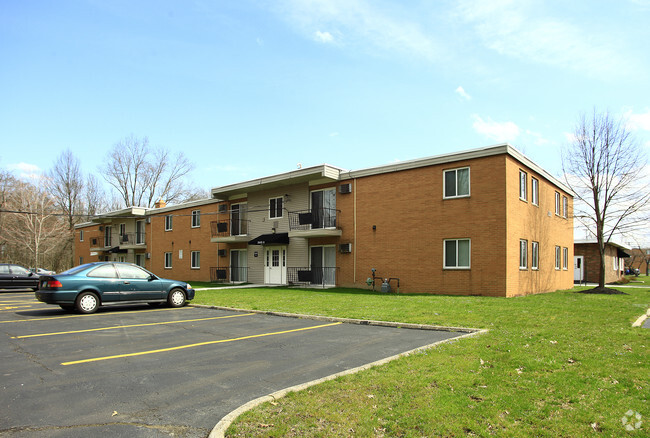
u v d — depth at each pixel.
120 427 4.27
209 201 30.17
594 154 20.30
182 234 32.59
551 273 21.42
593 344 7.32
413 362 6.29
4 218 46.53
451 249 17.58
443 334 8.95
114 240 41.53
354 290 19.75
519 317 10.47
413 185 18.84
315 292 18.92
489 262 16.48
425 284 18.14
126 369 6.38
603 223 19.88
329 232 21.06
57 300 12.17
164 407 4.82
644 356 6.46
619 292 18.61
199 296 17.55
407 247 18.80
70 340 8.57
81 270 12.88
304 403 4.70
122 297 13.26
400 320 10.41
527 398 4.77
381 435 3.93
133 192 56.09
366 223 20.44
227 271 28.09
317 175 21.50
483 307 12.38
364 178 20.70
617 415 4.28
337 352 7.39
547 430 3.98
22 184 47.50
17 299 18.11
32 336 8.98
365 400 4.76
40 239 44.03
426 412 4.36
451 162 17.70
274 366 6.52
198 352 7.49
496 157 16.58
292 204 24.06
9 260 51.91
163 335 9.14
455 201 17.52
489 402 4.64
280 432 3.97
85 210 57.03
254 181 24.69
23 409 4.73
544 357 6.46
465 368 5.93
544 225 20.66
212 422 4.41
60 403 4.93
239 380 5.82
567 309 11.95
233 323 10.84
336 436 3.90
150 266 36.09
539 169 19.72
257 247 26.17
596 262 31.73
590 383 5.28
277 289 21.12
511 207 16.70
